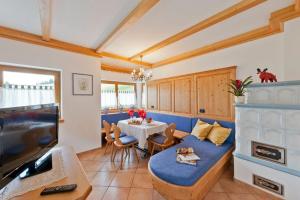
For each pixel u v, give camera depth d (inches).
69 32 100.7
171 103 163.8
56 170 45.2
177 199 64.7
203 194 73.4
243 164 82.6
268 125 73.3
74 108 123.7
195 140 114.5
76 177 41.8
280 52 91.6
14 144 37.5
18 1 68.1
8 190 35.9
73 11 76.4
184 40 115.0
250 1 69.2
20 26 92.3
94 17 82.4
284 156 68.8
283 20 77.5
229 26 93.7
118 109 193.0
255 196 74.9
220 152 91.4
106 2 69.6
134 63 173.8
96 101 137.5
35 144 46.6
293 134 66.1
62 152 59.7
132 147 136.5
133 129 123.0
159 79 176.2
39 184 38.3
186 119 144.4
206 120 129.4
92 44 122.5
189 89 145.2
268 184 73.4
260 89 77.4
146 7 69.7
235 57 112.5
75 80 124.0
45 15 73.7
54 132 59.7
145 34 103.7
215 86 124.5
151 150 130.6
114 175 95.3
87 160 116.7
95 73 136.3
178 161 77.2
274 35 93.6
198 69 138.6
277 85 71.9
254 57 102.7
